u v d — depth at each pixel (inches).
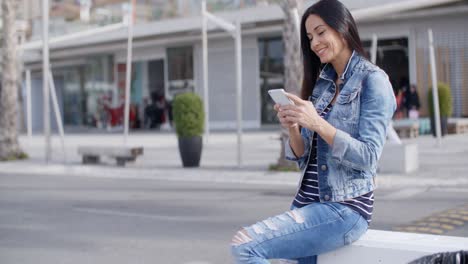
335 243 113.7
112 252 277.7
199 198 421.1
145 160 673.0
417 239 115.0
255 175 516.7
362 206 114.6
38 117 1589.6
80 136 1194.6
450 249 107.8
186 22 1179.9
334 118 114.1
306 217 112.9
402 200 385.7
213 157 671.8
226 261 256.1
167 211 375.2
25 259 270.1
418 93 1003.3
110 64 1459.2
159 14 1317.7
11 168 649.0
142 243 293.0
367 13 516.1
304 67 128.0
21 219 363.6
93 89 1518.2
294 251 113.7
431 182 448.1
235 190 453.1
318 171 115.7
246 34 1179.3
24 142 1026.7
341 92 114.6
